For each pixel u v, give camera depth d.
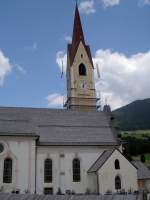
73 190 54.84
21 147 52.94
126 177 54.97
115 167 54.88
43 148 55.88
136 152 139.62
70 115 65.50
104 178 53.56
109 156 54.97
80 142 58.47
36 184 53.25
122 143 61.78
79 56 92.06
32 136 53.75
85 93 88.62
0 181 50.44
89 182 55.91
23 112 62.56
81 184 55.78
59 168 55.53
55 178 54.72
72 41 94.81
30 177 52.06
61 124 62.47
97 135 61.66
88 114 67.00
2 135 52.16
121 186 54.25
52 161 55.56
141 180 79.12
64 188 54.59
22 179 51.59
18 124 56.50
